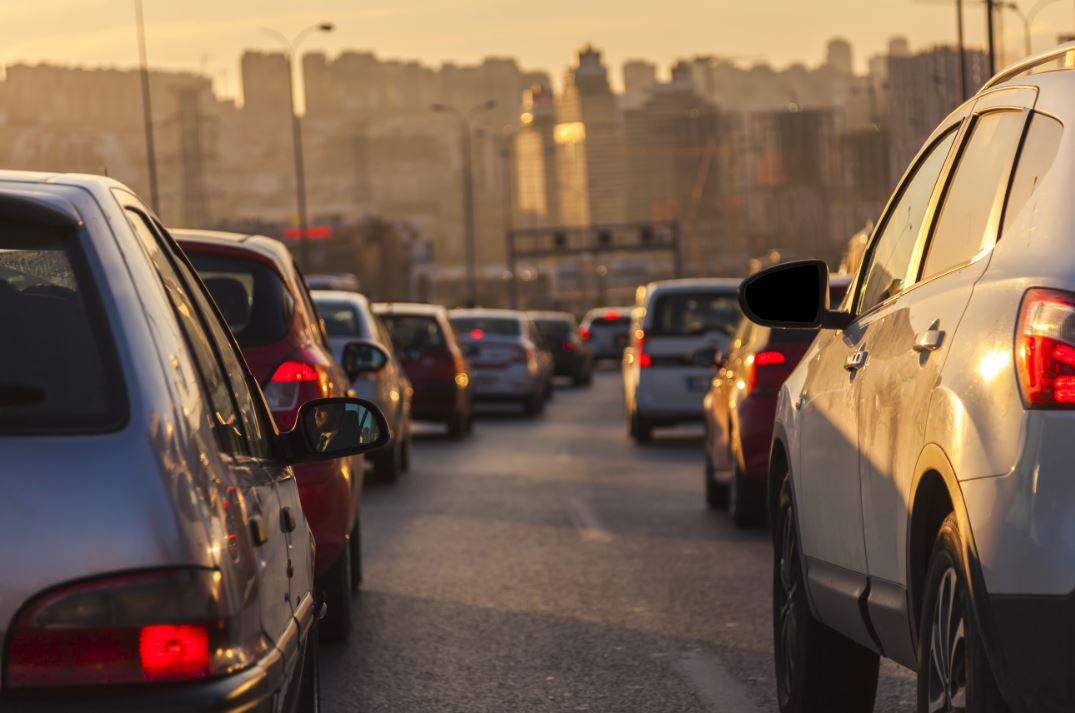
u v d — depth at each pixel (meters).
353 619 21.67
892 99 165.88
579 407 79.06
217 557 7.57
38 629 7.11
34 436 7.43
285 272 20.45
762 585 24.05
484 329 75.19
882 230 13.62
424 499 36.88
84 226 8.03
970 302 9.93
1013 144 10.41
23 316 7.78
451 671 18.28
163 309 8.30
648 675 17.88
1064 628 8.39
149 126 155.50
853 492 12.23
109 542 7.24
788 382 15.45
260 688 7.81
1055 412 8.59
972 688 9.05
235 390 10.07
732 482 31.52
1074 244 8.99
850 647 14.09
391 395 39.97
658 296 51.53
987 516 8.85
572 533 30.55
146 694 7.20
